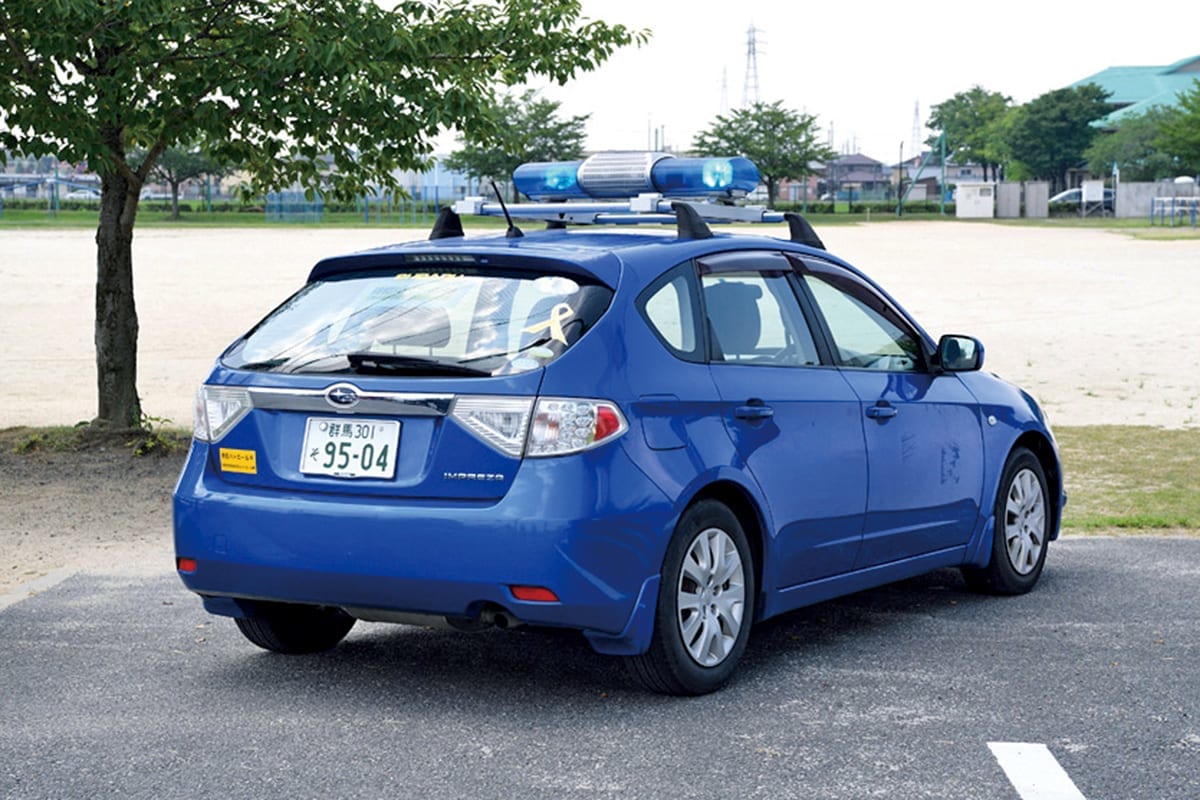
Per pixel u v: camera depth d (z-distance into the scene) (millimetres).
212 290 30812
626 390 5078
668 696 5398
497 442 4938
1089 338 22391
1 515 9805
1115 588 7422
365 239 54250
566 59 12547
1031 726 5004
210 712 5219
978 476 6945
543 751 4750
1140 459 12461
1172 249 47812
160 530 9336
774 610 5762
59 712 5227
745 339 5738
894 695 5406
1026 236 61500
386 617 5188
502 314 5191
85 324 24641
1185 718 5102
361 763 4637
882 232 68062
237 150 12031
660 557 5117
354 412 5125
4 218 78500
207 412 5449
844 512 6031
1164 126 102812
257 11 11531
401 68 11617
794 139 115250
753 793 4344
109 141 12000
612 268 5301
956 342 6777
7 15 10516
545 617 4906
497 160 99625
